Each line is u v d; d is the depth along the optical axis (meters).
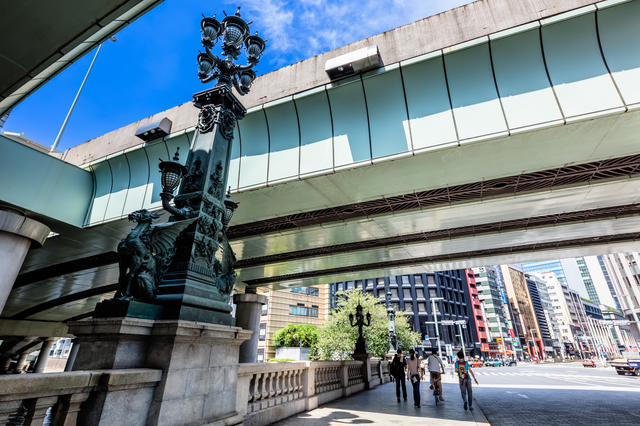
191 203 5.57
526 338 106.81
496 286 102.19
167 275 4.93
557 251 18.08
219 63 6.84
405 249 17.25
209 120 6.38
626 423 7.64
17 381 2.41
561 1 8.42
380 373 17.27
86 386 3.07
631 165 9.95
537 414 8.90
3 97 7.85
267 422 6.25
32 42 6.66
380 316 31.48
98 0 6.00
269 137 11.48
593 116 7.93
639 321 45.34
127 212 13.41
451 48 9.20
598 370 39.88
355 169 10.13
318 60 11.16
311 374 8.82
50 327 31.34
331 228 14.30
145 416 3.63
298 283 23.97
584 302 155.00
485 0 9.37
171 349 4.00
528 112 8.55
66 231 14.41
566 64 8.52
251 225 14.21
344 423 6.54
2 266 11.22
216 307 5.03
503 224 14.47
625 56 8.05
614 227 14.62
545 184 11.12
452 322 51.12
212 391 4.59
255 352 21.31
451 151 9.30
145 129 12.99
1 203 11.73
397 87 9.98
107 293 24.84
